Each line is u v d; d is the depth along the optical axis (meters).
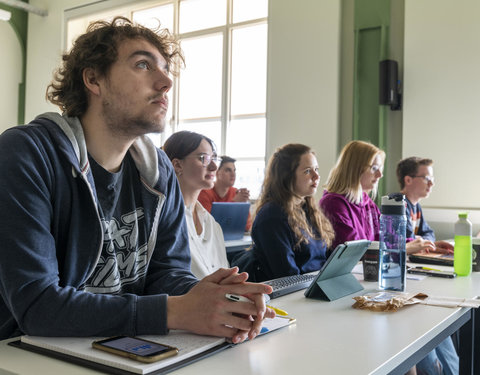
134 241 1.14
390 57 4.64
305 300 1.26
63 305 0.84
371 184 2.55
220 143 6.02
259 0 5.76
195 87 6.25
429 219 4.12
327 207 2.40
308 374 0.71
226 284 0.90
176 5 6.30
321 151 4.92
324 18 4.95
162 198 1.18
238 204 3.21
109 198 1.09
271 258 1.94
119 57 1.05
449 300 1.27
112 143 1.08
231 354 0.80
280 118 5.18
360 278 1.66
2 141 0.93
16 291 0.83
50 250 0.89
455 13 4.25
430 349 0.97
